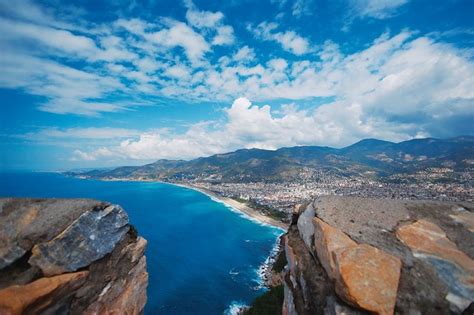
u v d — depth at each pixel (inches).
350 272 254.5
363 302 235.5
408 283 252.2
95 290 412.5
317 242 329.4
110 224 457.7
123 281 469.4
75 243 400.2
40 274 355.9
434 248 292.8
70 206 436.1
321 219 355.3
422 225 331.0
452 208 372.8
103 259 436.1
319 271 320.8
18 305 293.6
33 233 378.0
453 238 312.0
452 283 250.4
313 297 305.4
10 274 341.4
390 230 324.8
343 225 336.2
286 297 389.1
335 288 265.4
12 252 348.8
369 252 276.4
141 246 518.3
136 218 4901.6
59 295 352.8
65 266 376.8
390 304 233.0
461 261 273.9
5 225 375.6
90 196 7111.2
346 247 286.7
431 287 248.4
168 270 2458.2
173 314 1736.0
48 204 434.3
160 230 4037.9
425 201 393.1
